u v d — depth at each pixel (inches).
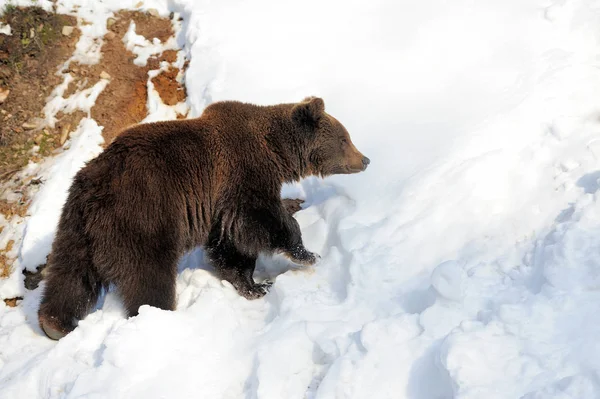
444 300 263.7
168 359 270.1
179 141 319.0
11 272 376.5
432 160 355.6
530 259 283.0
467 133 359.3
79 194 301.1
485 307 261.1
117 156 306.5
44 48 486.0
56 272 306.3
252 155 334.0
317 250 353.1
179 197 314.2
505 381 217.5
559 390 204.4
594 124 341.4
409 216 329.7
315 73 436.5
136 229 299.1
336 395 243.0
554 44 394.9
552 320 234.7
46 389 279.3
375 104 405.1
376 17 457.4
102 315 317.7
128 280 302.8
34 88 467.8
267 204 332.8
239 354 277.9
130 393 257.4
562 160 324.5
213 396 262.8
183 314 292.5
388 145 379.2
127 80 471.2
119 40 496.4
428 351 246.2
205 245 345.7
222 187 329.4
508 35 409.7
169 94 461.1
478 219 316.5
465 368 221.6
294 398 256.4
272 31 468.4
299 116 343.0
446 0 445.7
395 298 292.5
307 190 402.3
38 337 330.0
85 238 300.7
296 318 290.0
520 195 321.7
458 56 410.9
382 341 253.9
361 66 430.0
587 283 244.8
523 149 343.3
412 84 407.2
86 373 265.1
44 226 387.5
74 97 459.5
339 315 288.2
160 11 518.6
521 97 367.6
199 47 466.0
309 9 477.4
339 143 358.6
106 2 518.6
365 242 324.8
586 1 406.6
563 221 294.0
